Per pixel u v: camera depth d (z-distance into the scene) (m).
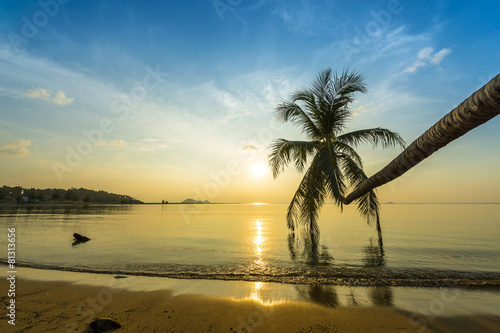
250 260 9.95
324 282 6.85
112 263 9.38
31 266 8.76
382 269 8.42
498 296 5.74
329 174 8.02
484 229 21.91
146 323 4.40
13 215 43.44
